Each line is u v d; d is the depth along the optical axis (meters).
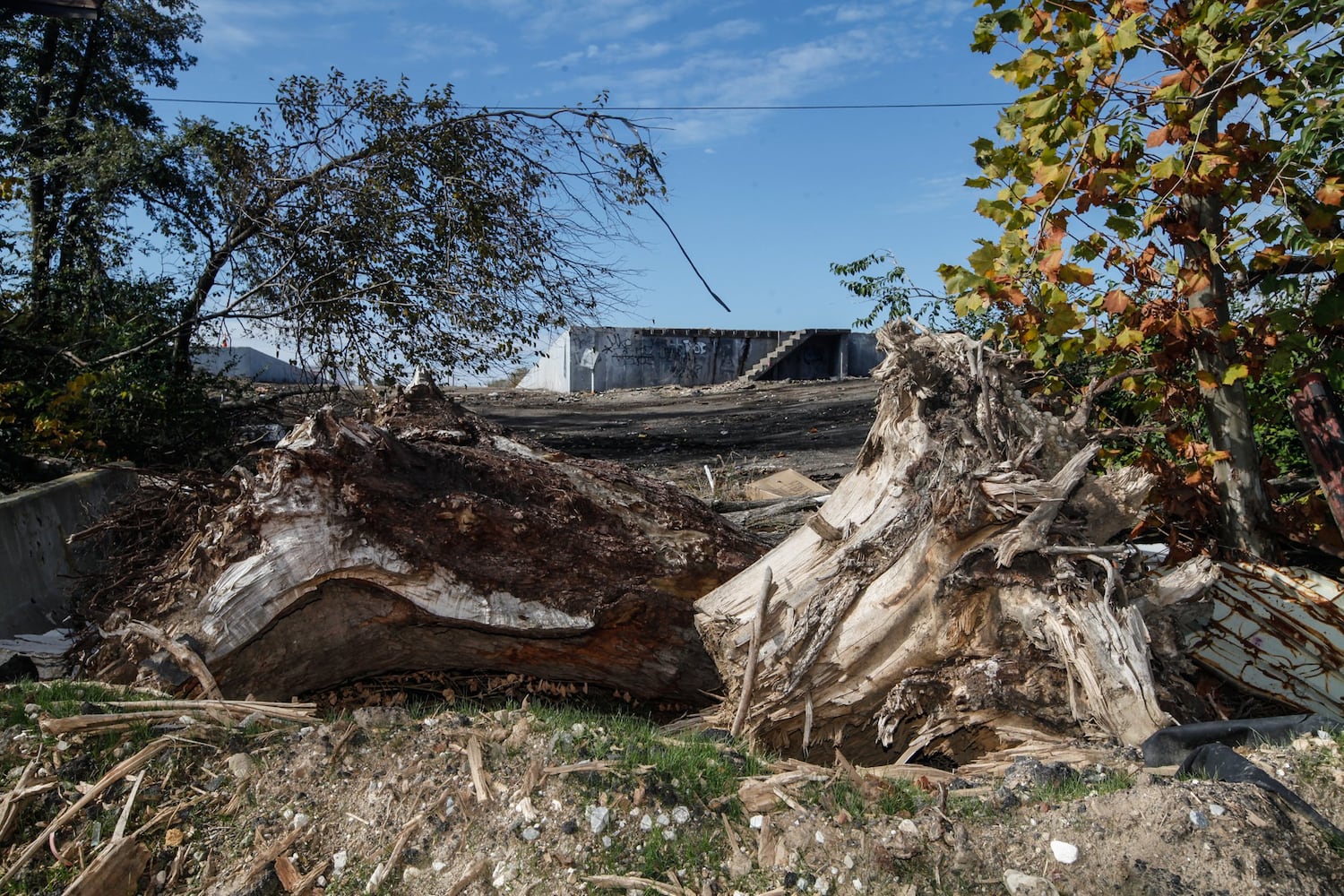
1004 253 4.78
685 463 12.38
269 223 11.09
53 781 3.16
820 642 3.99
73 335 10.55
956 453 4.07
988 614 3.91
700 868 2.95
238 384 11.66
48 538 6.25
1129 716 3.63
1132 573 4.12
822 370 29.06
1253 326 4.83
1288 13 4.23
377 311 11.06
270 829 3.11
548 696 4.99
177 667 3.97
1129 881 2.81
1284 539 4.97
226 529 4.14
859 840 3.04
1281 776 3.23
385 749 3.41
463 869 2.95
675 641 4.65
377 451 4.38
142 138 11.88
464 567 4.31
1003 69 4.76
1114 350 5.21
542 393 26.72
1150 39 4.50
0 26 14.34
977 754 4.07
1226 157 4.27
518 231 11.34
